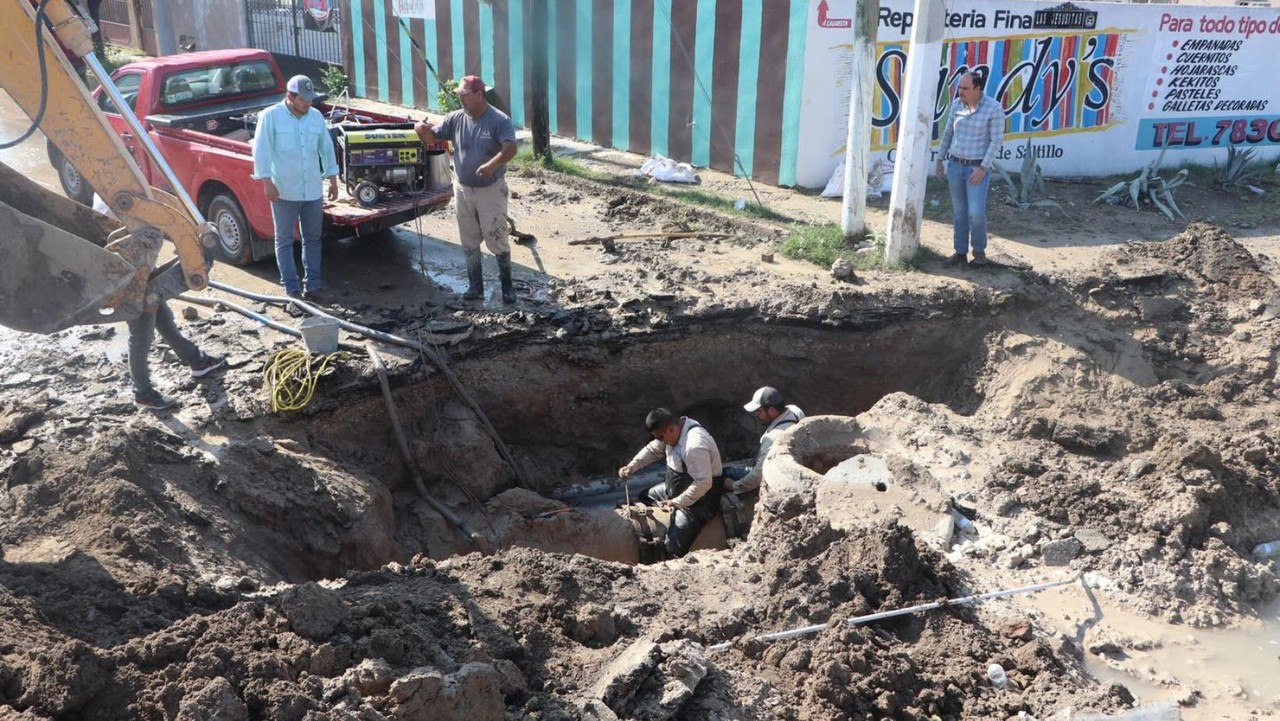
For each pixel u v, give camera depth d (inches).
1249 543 236.4
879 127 463.8
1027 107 496.7
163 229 239.9
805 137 465.1
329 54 714.8
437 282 356.5
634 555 288.7
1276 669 195.9
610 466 341.4
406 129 351.3
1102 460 266.2
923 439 276.1
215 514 226.8
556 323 322.3
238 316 317.1
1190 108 524.7
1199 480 241.9
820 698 173.5
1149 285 354.9
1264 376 308.3
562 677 173.2
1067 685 182.7
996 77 484.7
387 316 320.5
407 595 188.4
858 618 191.3
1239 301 348.2
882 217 432.5
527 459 327.3
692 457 271.3
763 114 476.4
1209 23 505.4
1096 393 308.8
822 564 208.8
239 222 353.7
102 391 270.5
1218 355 322.7
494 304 334.0
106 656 148.1
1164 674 192.2
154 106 372.8
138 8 826.8
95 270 225.8
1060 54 489.7
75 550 190.1
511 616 185.6
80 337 302.2
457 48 617.9
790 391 342.6
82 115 225.3
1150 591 213.9
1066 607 209.2
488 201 313.7
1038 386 312.7
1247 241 423.8
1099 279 352.5
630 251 395.2
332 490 249.9
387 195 353.1
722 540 287.3
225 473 241.1
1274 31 518.0
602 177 489.7
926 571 208.7
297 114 304.3
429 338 306.7
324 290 343.3
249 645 155.9
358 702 148.1
